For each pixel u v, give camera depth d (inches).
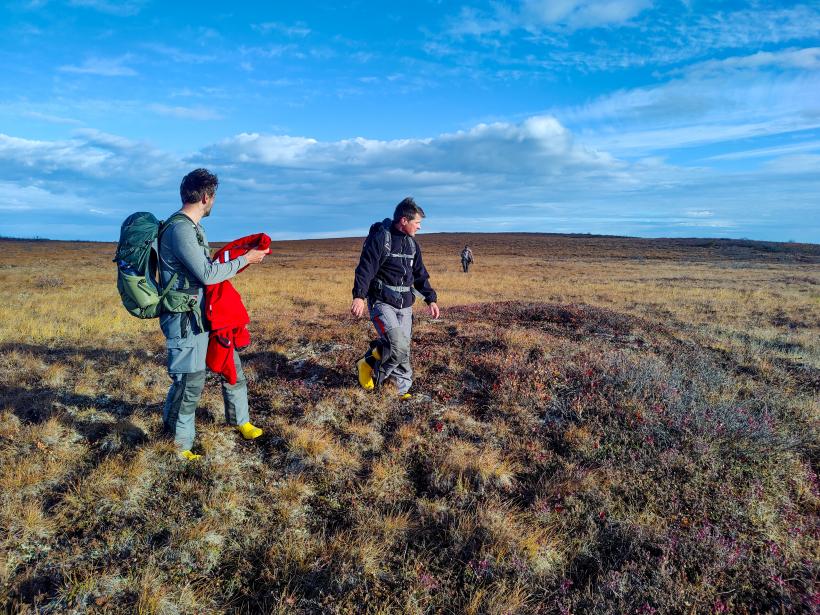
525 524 121.0
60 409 163.5
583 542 117.6
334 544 108.9
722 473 145.9
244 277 908.6
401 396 187.2
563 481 138.3
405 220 166.4
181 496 120.8
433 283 871.1
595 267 1464.1
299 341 265.9
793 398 208.8
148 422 156.2
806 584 109.0
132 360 225.5
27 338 292.4
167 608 91.0
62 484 122.6
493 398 189.6
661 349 270.5
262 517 118.2
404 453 150.6
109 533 107.0
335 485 133.4
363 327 301.6
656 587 103.3
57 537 105.5
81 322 347.9
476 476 138.6
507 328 302.0
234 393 147.1
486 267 1446.9
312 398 184.9
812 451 166.4
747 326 402.9
